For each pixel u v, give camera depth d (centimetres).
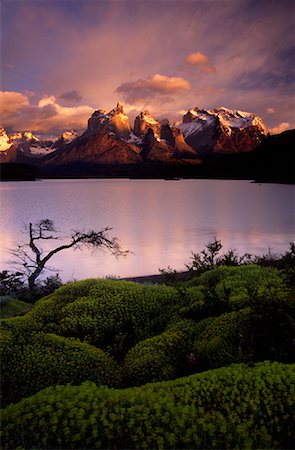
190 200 13250
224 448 378
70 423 381
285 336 554
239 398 417
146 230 6594
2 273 2225
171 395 427
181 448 374
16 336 611
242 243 5053
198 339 622
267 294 641
